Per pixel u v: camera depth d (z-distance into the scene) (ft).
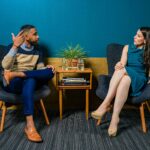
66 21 9.58
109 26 9.66
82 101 10.08
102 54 9.84
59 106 9.45
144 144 6.86
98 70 9.92
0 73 8.17
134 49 8.32
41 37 9.63
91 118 8.93
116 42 9.77
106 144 6.82
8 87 7.43
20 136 7.27
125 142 6.97
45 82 7.96
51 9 9.48
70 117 9.01
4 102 7.50
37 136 6.90
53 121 8.55
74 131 7.69
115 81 7.44
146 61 8.05
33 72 7.62
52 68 8.00
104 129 7.89
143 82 7.59
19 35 7.64
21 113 9.32
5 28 9.48
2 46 8.57
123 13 9.59
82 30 9.66
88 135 7.41
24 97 7.14
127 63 8.35
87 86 8.73
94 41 9.75
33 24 9.53
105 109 7.52
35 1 9.41
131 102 7.52
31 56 8.34
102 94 7.80
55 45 9.70
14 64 8.14
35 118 8.85
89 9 9.54
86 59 9.84
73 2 9.48
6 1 9.33
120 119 8.88
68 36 9.68
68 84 8.70
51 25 9.57
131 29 9.69
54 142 6.89
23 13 9.45
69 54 8.99
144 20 9.64
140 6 9.55
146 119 8.94
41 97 7.64
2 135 7.32
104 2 9.52
